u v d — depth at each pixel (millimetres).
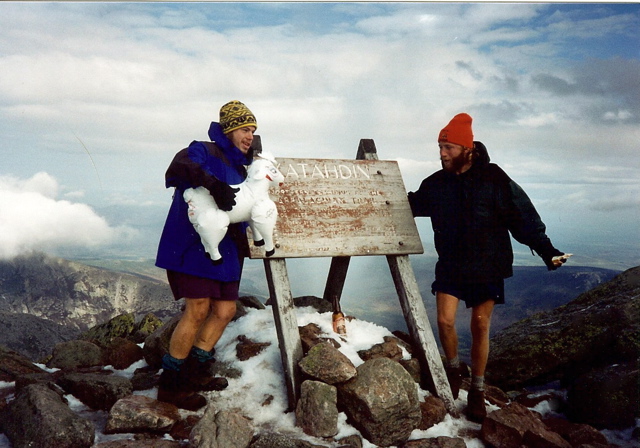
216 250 2900
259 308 4641
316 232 3779
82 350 4074
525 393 4367
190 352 3297
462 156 3512
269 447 2707
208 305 3146
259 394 3363
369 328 3980
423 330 3777
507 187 3457
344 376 3125
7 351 3924
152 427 2875
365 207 4020
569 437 3363
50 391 3020
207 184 2787
